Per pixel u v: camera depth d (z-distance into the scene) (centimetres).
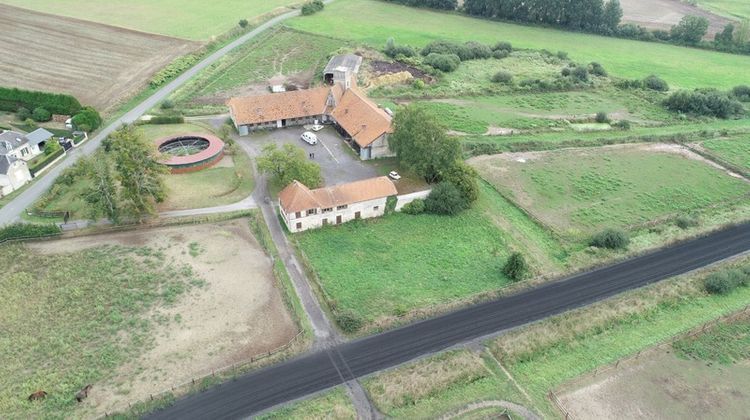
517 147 11325
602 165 10850
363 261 7706
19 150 9594
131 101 12488
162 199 8250
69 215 8394
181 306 6738
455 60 15538
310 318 6631
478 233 8512
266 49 16588
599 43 18925
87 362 5875
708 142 12075
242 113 11112
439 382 5834
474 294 7138
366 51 16262
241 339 6281
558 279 7562
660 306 7144
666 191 9988
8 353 5947
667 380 6091
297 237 8169
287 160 8856
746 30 18438
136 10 18725
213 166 9919
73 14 17612
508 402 5681
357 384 5766
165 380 5709
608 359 6316
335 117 11294
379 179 8731
